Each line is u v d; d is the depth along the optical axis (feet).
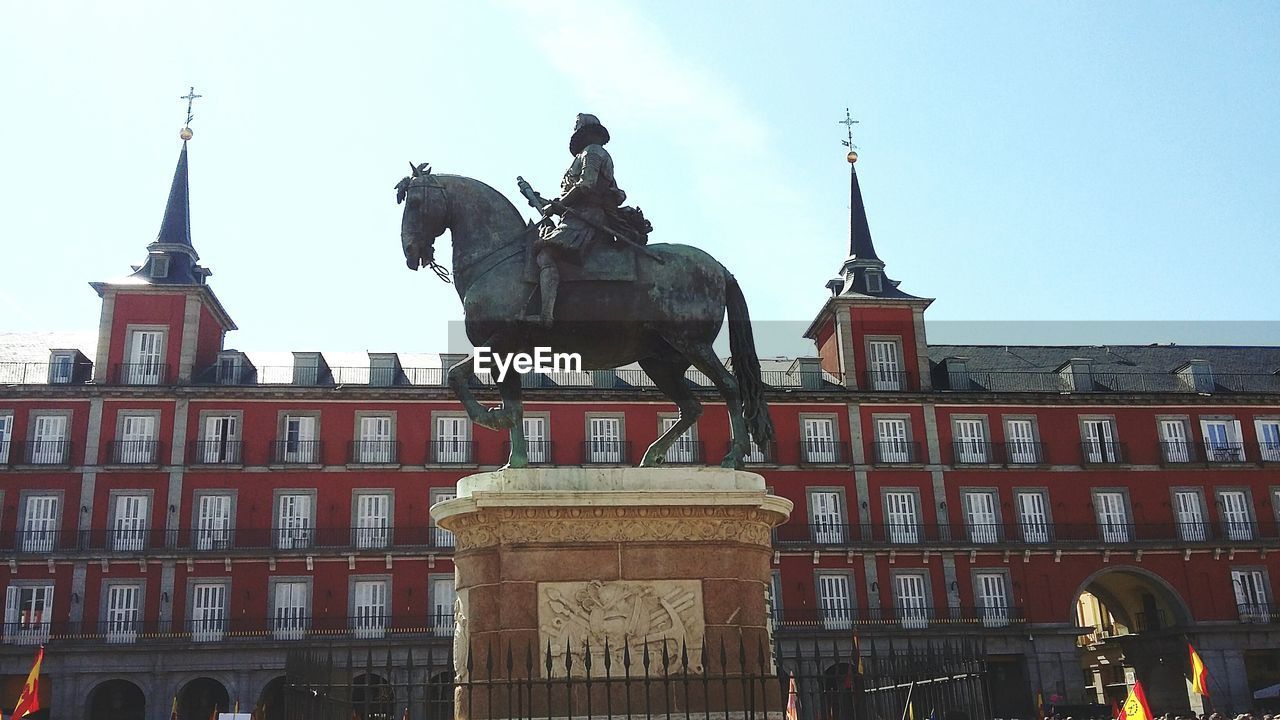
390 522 127.54
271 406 129.59
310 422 130.00
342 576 124.26
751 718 20.61
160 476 125.70
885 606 130.21
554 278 24.84
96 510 124.06
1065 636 130.52
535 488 23.32
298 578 123.75
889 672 26.30
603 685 22.17
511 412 25.02
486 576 23.02
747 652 23.04
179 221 143.54
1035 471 138.21
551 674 20.15
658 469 23.89
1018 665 132.16
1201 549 136.26
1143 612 143.43
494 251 25.77
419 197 26.08
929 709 25.50
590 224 25.55
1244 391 146.82
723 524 23.71
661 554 23.24
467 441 131.13
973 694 23.57
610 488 23.52
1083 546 134.10
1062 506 137.28
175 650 118.73
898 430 138.41
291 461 128.06
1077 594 133.28
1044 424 140.56
